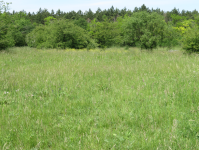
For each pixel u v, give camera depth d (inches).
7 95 199.8
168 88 211.6
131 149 111.1
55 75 277.1
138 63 387.9
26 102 182.9
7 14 748.0
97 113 161.9
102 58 500.1
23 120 143.3
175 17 2165.4
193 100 182.9
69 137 122.6
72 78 265.9
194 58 432.1
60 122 148.1
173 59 410.9
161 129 134.0
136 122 144.0
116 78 268.4
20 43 1568.7
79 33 968.9
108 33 1234.0
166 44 765.3
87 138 122.7
